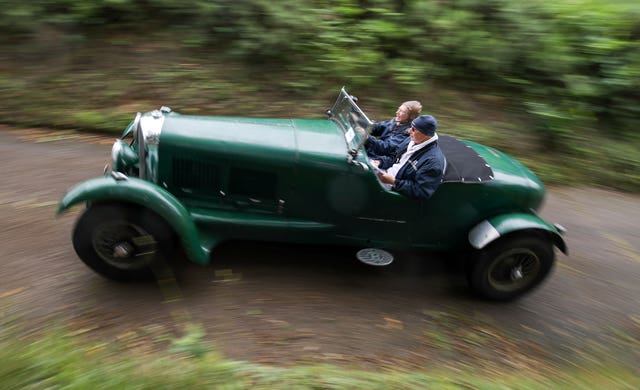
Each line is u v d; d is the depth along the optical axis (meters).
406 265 4.79
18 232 4.38
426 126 3.92
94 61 7.38
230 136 3.93
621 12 8.38
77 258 4.12
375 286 4.41
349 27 8.20
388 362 3.56
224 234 4.04
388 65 8.00
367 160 3.96
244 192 3.99
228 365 3.02
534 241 4.16
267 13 7.80
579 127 7.66
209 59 7.68
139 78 7.24
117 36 7.75
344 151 4.00
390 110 7.61
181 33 7.91
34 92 6.82
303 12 8.00
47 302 3.63
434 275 4.71
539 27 8.10
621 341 4.18
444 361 3.66
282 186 3.97
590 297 4.71
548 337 4.12
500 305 4.45
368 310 4.10
